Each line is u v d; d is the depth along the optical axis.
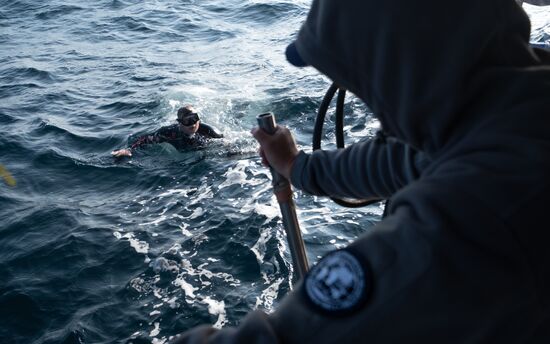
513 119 0.80
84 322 5.70
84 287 6.18
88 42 15.78
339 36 0.84
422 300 0.73
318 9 0.88
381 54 0.82
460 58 0.80
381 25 0.81
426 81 0.81
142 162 9.08
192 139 9.55
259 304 5.75
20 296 6.06
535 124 0.80
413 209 0.78
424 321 0.73
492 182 0.77
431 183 0.80
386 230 0.78
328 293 0.76
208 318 5.61
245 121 10.52
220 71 13.05
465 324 0.73
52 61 14.38
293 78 12.14
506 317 0.75
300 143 9.24
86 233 7.12
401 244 0.75
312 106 10.62
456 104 0.81
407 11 0.79
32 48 15.48
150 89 12.32
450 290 0.72
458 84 0.81
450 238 0.74
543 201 0.75
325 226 6.84
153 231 7.11
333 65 0.87
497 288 0.73
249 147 9.45
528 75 0.82
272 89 11.68
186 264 6.41
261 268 6.25
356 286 0.75
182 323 5.58
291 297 0.80
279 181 1.51
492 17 0.82
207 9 17.86
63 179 8.77
